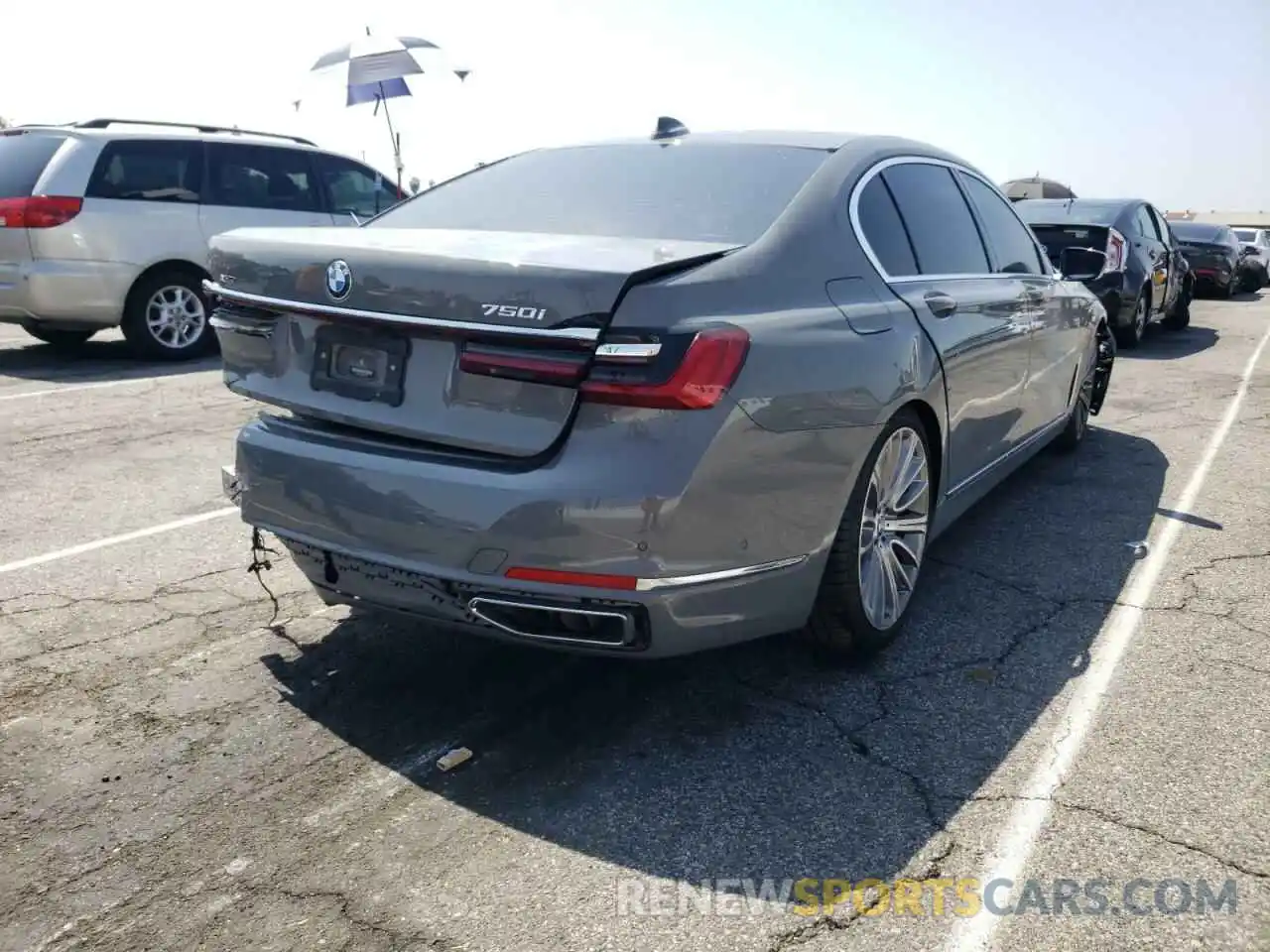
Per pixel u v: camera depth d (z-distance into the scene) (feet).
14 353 30.89
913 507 11.69
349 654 11.48
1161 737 9.76
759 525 9.06
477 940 7.18
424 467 8.91
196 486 17.58
